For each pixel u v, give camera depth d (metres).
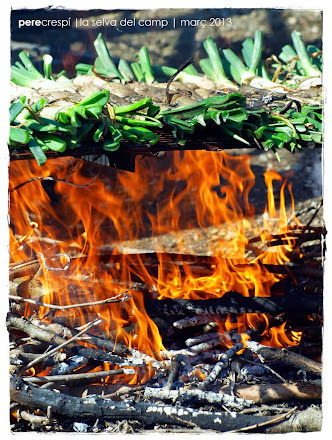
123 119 2.34
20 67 3.39
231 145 2.51
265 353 2.42
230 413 2.28
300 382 2.43
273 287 2.73
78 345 2.45
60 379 2.34
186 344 2.58
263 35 6.38
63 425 2.31
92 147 2.33
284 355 2.42
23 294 2.59
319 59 4.13
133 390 2.41
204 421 2.27
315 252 3.19
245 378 2.49
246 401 2.33
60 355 2.44
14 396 2.26
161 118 2.38
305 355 2.64
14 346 2.52
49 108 2.31
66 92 2.71
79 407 2.25
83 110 2.16
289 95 2.94
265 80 3.42
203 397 2.32
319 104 2.78
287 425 2.27
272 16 6.38
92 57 5.77
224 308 2.57
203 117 2.32
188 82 3.40
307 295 2.62
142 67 3.76
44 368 2.47
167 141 2.50
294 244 3.21
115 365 2.56
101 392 2.45
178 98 2.71
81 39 5.91
